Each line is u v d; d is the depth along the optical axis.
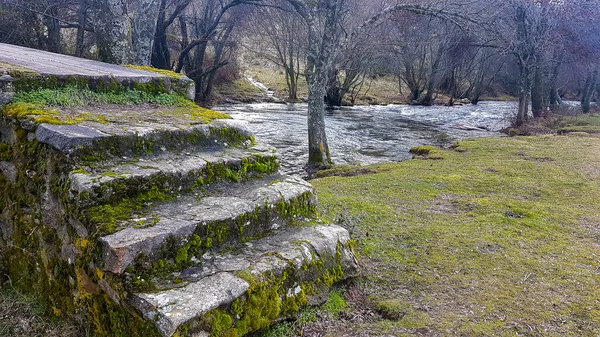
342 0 12.71
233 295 2.54
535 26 19.97
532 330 3.11
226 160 3.66
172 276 2.60
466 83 43.41
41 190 3.03
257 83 38.00
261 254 3.03
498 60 35.28
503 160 10.83
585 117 23.56
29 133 3.17
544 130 19.02
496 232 5.14
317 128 11.86
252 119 21.25
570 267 4.21
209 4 25.58
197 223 2.82
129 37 8.16
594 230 5.43
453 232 5.09
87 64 5.14
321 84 11.75
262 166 3.97
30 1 16.45
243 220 3.15
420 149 13.87
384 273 3.96
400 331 3.05
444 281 3.85
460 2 14.13
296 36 29.62
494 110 31.30
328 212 5.60
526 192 7.42
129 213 2.79
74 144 2.91
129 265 2.46
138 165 3.15
